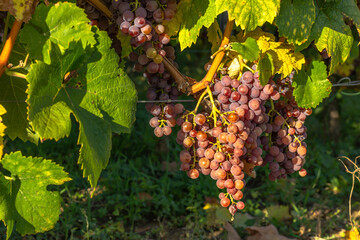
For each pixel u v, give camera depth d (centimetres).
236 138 80
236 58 84
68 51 74
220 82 83
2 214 73
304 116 89
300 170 91
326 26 85
